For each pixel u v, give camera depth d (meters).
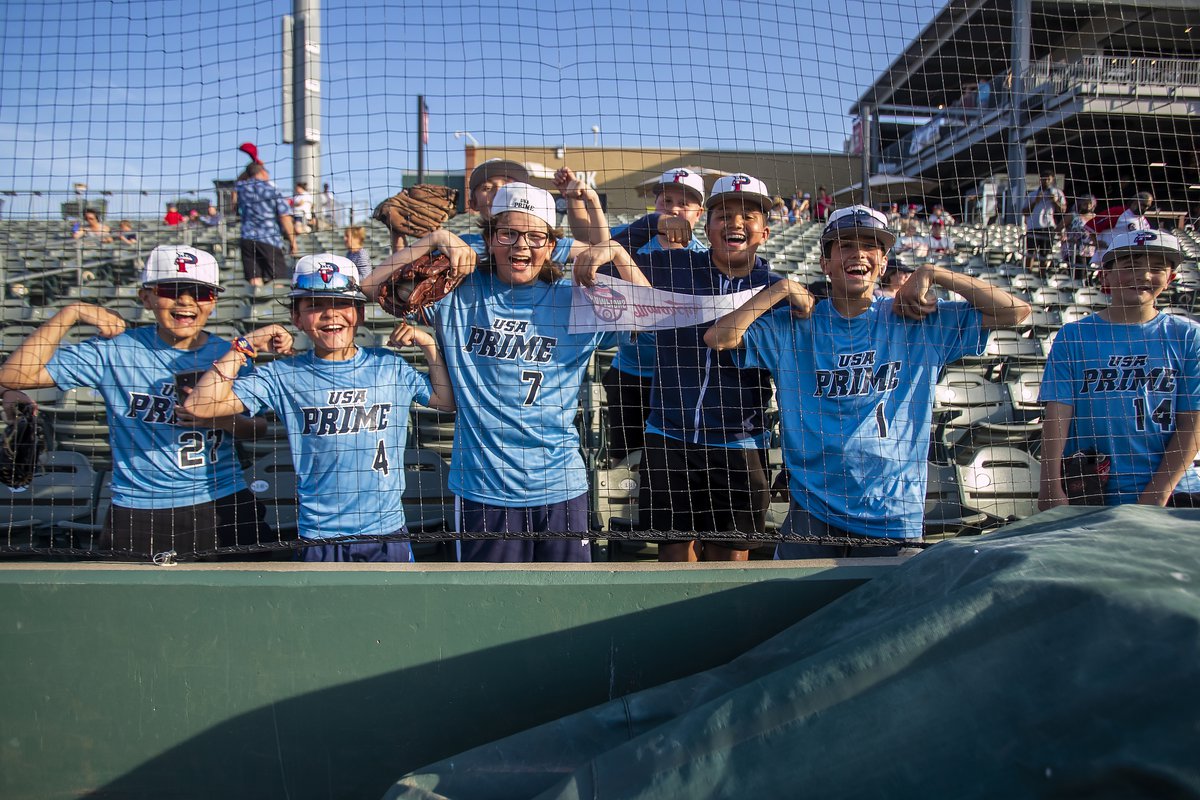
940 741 1.41
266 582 2.02
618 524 3.78
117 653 2.02
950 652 1.48
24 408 3.12
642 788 1.49
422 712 2.03
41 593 2.01
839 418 2.91
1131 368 3.13
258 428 3.23
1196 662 1.28
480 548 2.97
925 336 2.96
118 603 2.02
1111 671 1.33
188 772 2.04
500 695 2.04
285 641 2.03
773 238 7.72
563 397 3.04
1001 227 5.75
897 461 2.87
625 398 3.73
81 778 2.04
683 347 3.18
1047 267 5.63
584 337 3.06
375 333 5.15
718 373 3.17
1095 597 1.42
